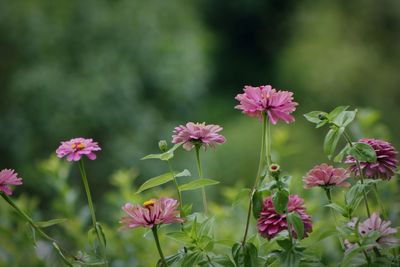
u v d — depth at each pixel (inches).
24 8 526.3
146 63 546.0
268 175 78.5
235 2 835.4
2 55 525.3
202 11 835.4
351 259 73.6
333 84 682.8
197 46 576.4
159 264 77.1
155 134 529.3
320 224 97.6
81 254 81.2
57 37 524.7
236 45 841.5
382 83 678.5
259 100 75.8
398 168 80.6
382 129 141.9
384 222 74.2
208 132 78.3
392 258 76.2
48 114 504.1
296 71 717.9
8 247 118.2
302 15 764.6
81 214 128.2
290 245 73.8
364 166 78.9
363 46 705.0
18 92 506.0
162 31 564.1
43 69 510.9
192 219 78.7
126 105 517.0
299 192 100.5
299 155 520.4
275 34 833.5
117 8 548.4
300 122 584.1
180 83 556.1
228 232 116.0
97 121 508.1
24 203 127.6
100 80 514.0
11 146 506.3
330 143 76.8
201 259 75.5
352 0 740.0
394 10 713.0
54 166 136.3
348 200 76.3
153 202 73.6
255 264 74.3
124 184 139.3
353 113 76.8
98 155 504.1
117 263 113.6
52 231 238.8
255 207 73.5
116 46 537.3
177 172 79.0
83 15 532.7
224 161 546.6
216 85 816.9
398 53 703.7
